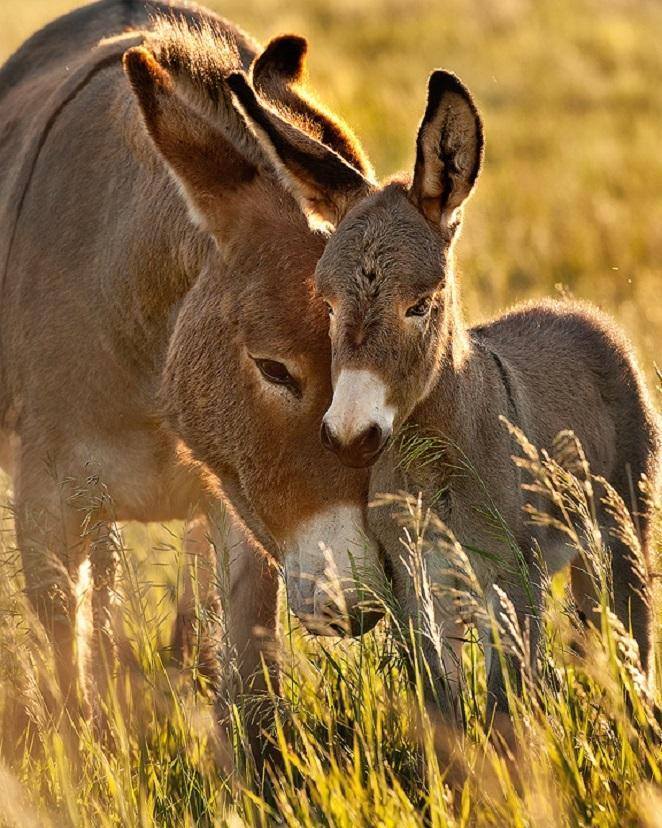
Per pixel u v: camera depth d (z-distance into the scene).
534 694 11.45
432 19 71.81
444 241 10.88
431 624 10.87
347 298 10.41
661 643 14.18
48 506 13.87
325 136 12.14
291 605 11.36
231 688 13.18
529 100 56.16
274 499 11.51
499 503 12.44
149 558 18.19
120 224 13.62
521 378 13.84
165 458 13.93
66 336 13.86
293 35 12.75
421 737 11.38
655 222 36.19
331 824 10.03
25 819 10.37
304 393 11.18
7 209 15.31
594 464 14.55
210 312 12.05
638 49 65.38
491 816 10.10
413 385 10.61
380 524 12.30
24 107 16.62
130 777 11.37
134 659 14.75
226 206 11.99
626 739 10.59
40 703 12.54
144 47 12.27
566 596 14.50
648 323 25.81
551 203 38.97
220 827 10.48
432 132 10.77
